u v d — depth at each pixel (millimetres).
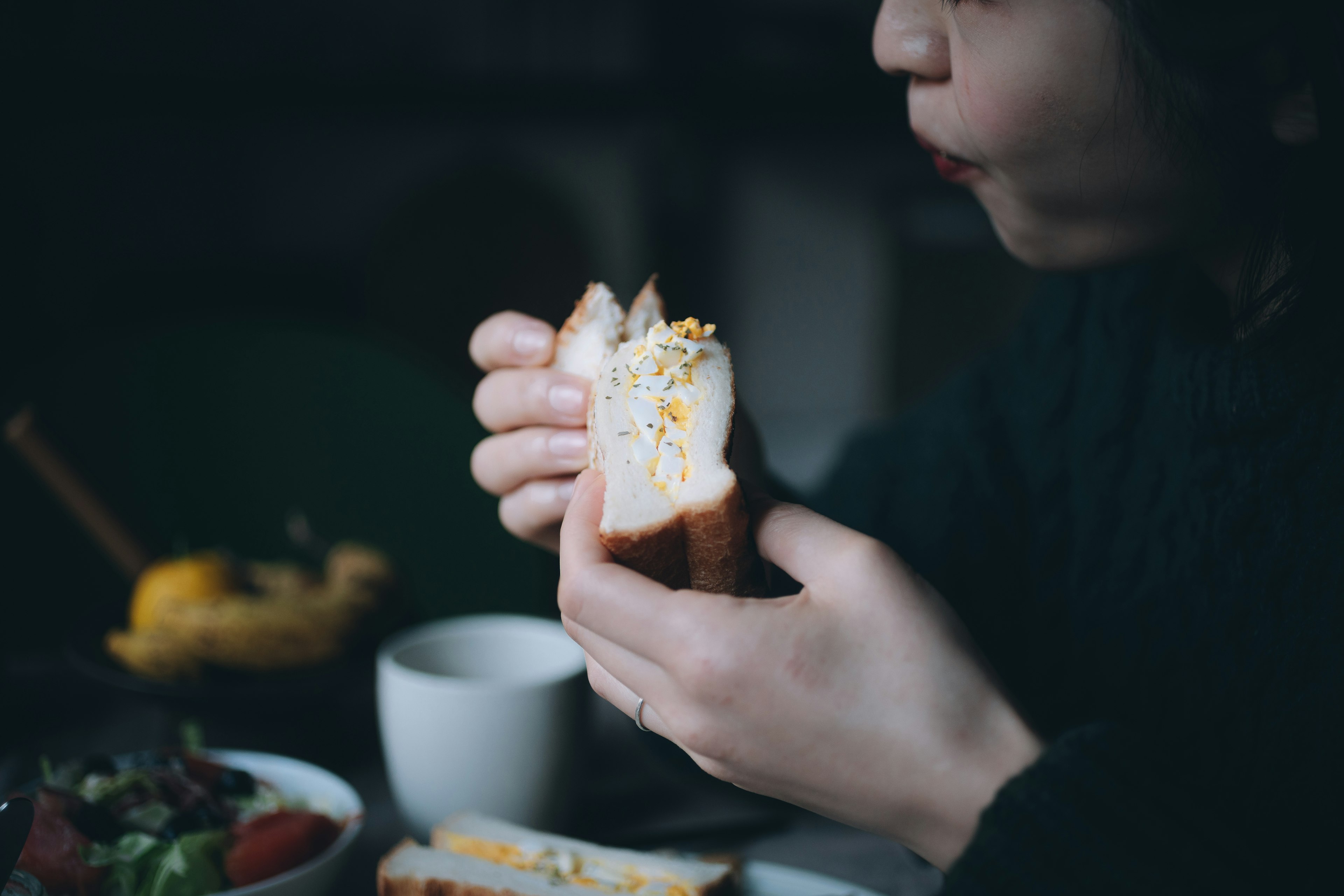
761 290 2635
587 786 571
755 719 391
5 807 405
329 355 1021
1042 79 422
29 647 923
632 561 424
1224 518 507
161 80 1978
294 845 486
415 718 534
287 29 2078
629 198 2412
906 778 393
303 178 2164
